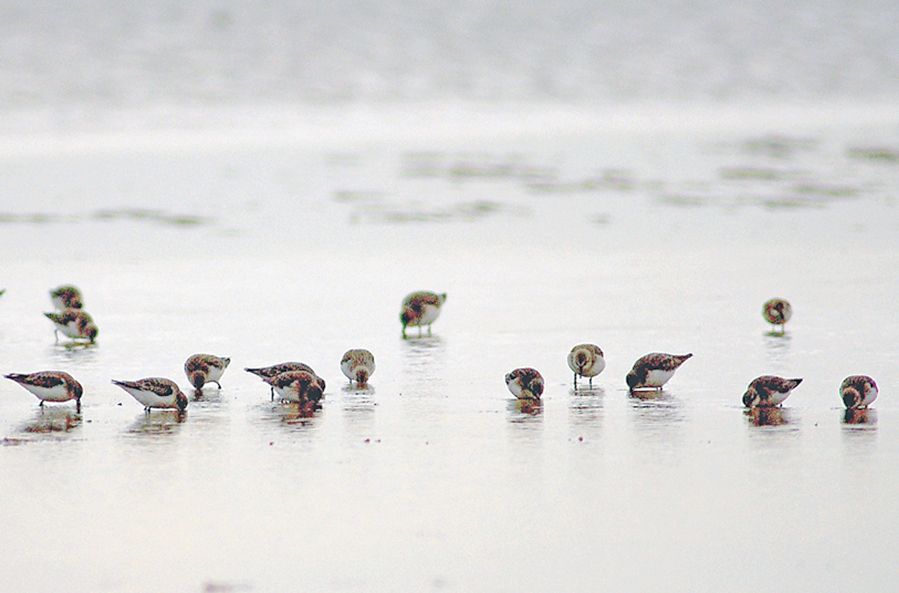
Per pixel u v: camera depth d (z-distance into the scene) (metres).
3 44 86.56
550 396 17.77
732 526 12.45
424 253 31.92
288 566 11.58
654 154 51.59
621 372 19.28
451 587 11.14
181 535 12.30
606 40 96.56
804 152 52.44
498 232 35.06
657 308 24.78
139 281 27.86
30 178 43.25
